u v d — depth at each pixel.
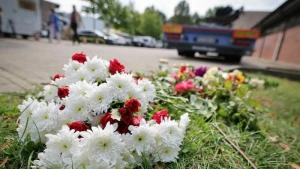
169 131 0.97
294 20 14.44
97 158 0.78
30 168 0.89
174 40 7.60
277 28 18.55
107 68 1.20
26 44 7.57
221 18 9.26
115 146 0.79
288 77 6.33
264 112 2.33
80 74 1.15
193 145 1.13
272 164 1.23
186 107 1.61
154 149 0.97
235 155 1.18
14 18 9.48
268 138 1.60
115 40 19.14
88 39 17.73
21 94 1.79
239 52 6.91
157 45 26.94
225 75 2.46
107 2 27.67
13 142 1.04
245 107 1.81
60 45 9.23
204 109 1.65
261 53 22.70
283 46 15.94
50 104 0.98
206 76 2.28
